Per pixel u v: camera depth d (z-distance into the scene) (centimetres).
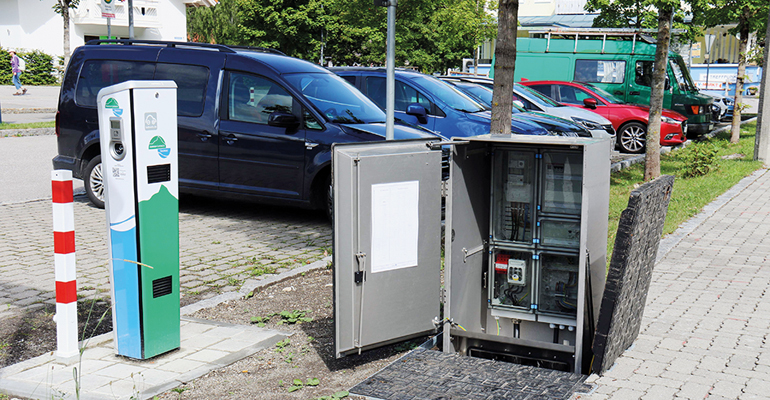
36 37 4694
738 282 626
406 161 450
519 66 1988
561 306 467
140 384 409
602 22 1811
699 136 1980
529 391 397
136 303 439
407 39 2364
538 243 466
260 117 866
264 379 427
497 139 446
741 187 1146
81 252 723
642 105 1706
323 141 826
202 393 405
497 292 488
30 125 1973
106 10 1958
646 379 411
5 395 401
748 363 438
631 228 382
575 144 417
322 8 4284
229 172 884
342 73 1164
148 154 429
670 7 1047
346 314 432
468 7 2542
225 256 717
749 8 1656
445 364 443
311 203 849
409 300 466
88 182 955
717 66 3747
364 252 436
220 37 6169
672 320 523
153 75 926
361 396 396
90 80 958
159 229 441
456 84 1305
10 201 1006
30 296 584
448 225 449
